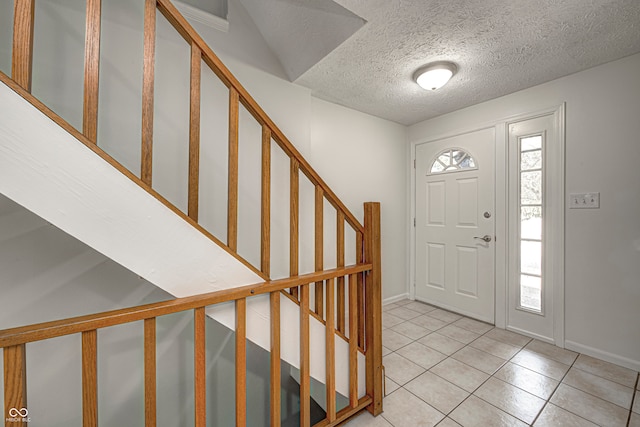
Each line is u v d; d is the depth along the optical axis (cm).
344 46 168
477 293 262
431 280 305
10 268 115
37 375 122
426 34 158
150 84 85
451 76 197
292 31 189
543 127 218
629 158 178
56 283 124
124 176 81
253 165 185
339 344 137
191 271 92
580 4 135
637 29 152
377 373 145
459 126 276
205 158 165
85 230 75
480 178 260
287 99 207
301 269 215
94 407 73
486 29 154
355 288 141
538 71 199
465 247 272
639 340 174
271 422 111
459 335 231
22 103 68
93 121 76
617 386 159
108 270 135
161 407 153
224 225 172
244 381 102
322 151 251
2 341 62
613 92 184
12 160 67
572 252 202
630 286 177
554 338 211
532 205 226
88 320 72
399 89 228
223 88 171
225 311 101
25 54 68
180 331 157
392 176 313
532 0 132
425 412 145
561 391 157
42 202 71
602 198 188
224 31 174
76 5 128
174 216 89
